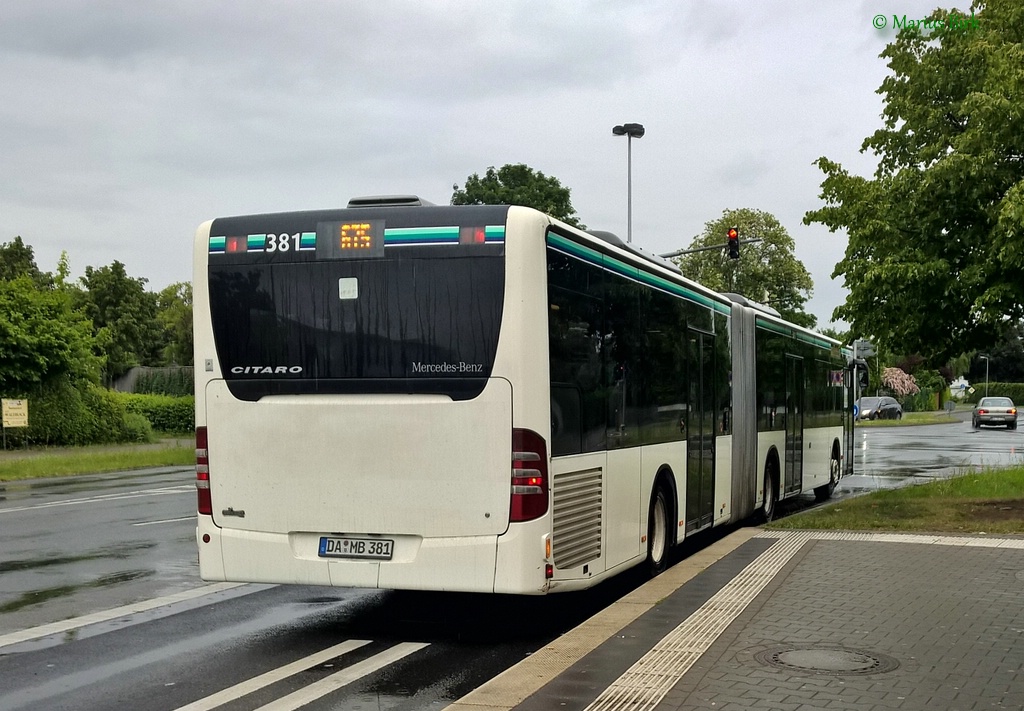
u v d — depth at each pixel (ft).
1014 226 45.83
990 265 49.85
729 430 42.24
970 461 98.37
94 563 36.73
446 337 23.86
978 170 49.29
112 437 125.90
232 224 25.64
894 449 117.70
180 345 287.89
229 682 21.25
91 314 248.93
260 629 26.43
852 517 43.47
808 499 66.03
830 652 21.50
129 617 27.76
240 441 25.30
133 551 39.60
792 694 18.57
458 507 23.62
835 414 68.64
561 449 24.58
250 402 25.23
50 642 24.80
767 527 41.24
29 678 21.52
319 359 24.73
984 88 50.85
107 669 22.27
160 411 150.00
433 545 23.76
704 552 35.63
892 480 79.61
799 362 57.21
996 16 54.13
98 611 28.53
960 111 51.80
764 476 48.37
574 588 25.35
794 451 55.52
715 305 40.45
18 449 113.29
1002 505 46.03
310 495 24.68
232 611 28.66
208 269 25.75
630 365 29.91
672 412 34.30
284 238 25.16
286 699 19.98
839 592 27.76
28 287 122.31
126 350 248.73
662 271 33.42
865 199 55.16
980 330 55.77
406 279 24.21
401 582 23.94
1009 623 24.09
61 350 119.34
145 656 23.45
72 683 21.13
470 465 23.56
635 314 30.53
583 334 26.22
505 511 23.38
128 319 250.57
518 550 23.27
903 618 24.63
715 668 20.33
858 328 56.95
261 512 25.09
